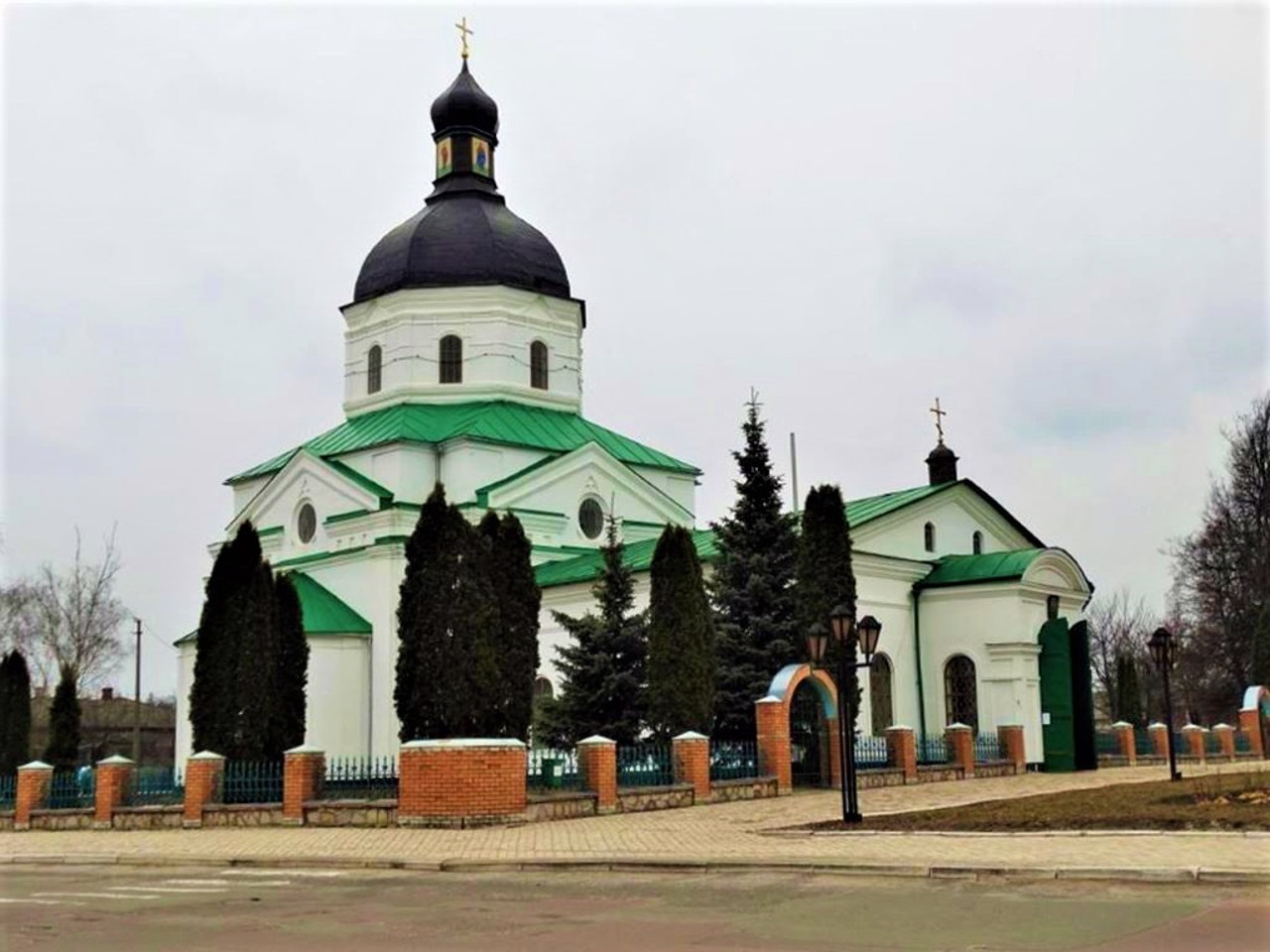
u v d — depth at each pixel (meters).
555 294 48.31
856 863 16.64
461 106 49.50
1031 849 17.45
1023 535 45.72
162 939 12.39
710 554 38.44
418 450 44.25
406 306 47.06
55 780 29.70
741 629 34.34
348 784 30.33
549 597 40.84
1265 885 14.30
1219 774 31.09
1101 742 42.12
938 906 13.51
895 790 30.52
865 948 11.02
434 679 26.86
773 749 30.11
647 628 33.38
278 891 16.61
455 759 23.81
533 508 43.97
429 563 27.38
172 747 75.81
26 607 71.75
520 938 11.99
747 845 19.52
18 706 36.78
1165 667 32.19
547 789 26.42
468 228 47.56
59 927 13.45
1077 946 10.96
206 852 21.48
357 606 42.78
